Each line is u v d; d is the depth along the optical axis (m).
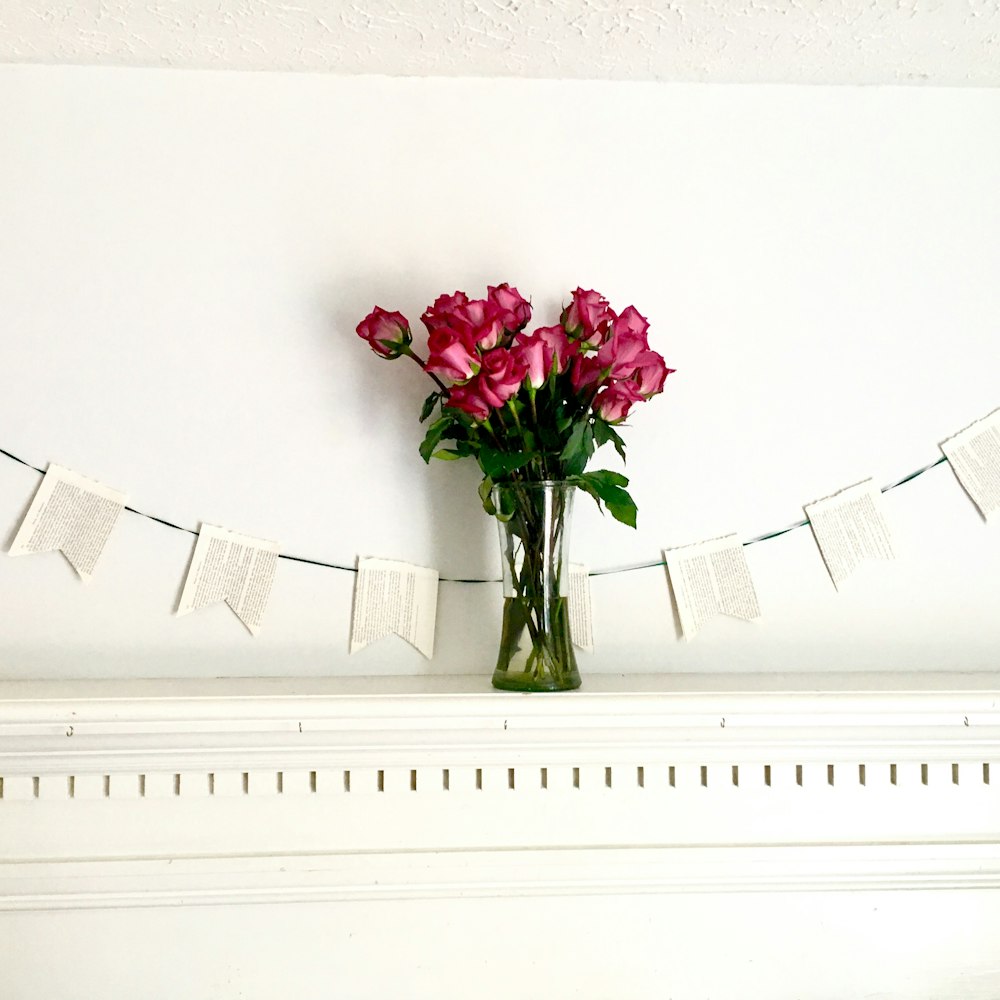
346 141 1.22
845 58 1.19
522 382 1.05
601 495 1.07
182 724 1.02
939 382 1.26
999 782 1.14
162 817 1.07
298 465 1.21
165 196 1.20
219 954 1.08
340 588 1.21
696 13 1.07
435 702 1.03
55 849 1.06
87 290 1.18
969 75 1.24
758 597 1.25
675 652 1.24
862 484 1.25
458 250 1.23
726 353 1.25
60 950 1.07
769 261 1.25
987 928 1.15
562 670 1.09
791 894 1.13
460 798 1.10
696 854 1.11
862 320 1.26
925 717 1.08
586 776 1.11
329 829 1.09
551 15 1.08
